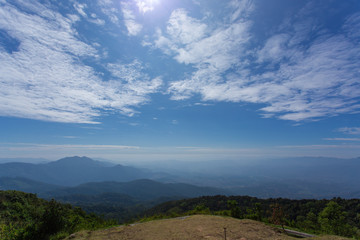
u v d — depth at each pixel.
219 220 14.41
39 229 10.34
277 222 14.20
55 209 11.77
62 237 10.21
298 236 12.84
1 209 14.36
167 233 10.96
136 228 12.05
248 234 10.94
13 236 9.38
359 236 15.11
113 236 10.28
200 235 10.61
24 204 16.70
